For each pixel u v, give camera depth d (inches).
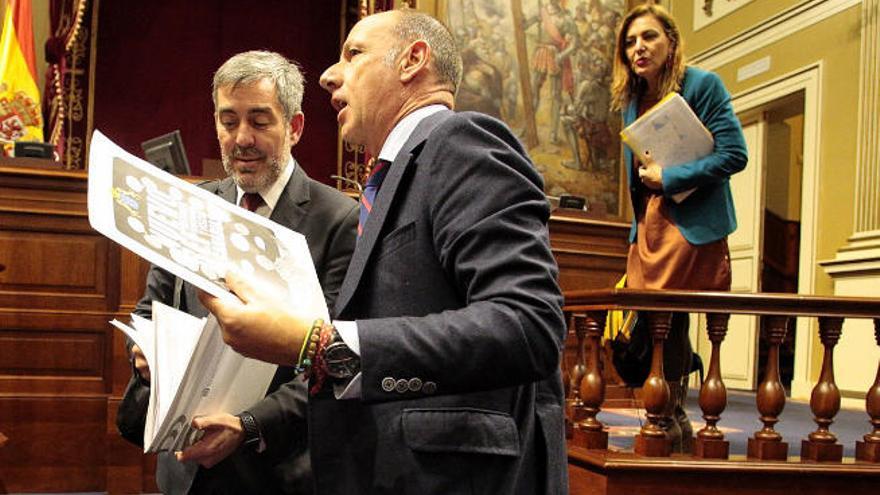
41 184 175.2
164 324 60.2
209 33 308.3
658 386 130.2
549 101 282.4
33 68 234.8
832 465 132.2
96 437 174.4
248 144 79.4
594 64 287.1
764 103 353.4
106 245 178.5
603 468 126.7
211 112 308.0
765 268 445.4
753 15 364.2
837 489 132.8
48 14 284.2
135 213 47.6
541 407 53.7
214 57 308.7
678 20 419.8
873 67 297.1
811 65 326.0
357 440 49.2
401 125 55.0
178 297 80.8
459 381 42.9
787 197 445.4
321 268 79.8
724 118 128.2
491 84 276.8
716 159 126.3
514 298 43.1
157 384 56.2
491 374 42.8
